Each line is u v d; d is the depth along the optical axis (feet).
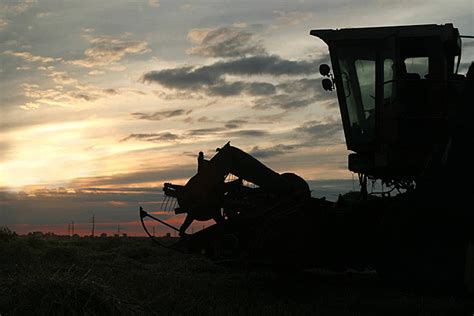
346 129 37.37
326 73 37.29
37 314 21.84
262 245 35.73
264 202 36.96
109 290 24.27
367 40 36.42
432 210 29.09
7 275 31.37
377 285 36.91
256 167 37.19
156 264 48.03
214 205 36.45
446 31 35.29
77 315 21.65
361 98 36.88
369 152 37.50
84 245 63.36
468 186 28.12
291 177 38.52
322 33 37.55
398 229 30.37
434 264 29.37
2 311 21.98
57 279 23.95
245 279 38.58
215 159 36.83
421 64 35.91
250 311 26.63
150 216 37.09
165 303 26.23
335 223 36.29
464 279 28.53
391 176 37.47
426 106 35.42
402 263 30.32
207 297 29.60
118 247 60.29
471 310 28.50
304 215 36.27
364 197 37.96
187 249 36.83
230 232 36.17
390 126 35.47
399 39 35.68
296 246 35.86
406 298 31.50
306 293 33.55
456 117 28.63
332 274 43.75
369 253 35.68
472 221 28.04
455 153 28.53
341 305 29.55
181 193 36.70
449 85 35.29
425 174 29.45
